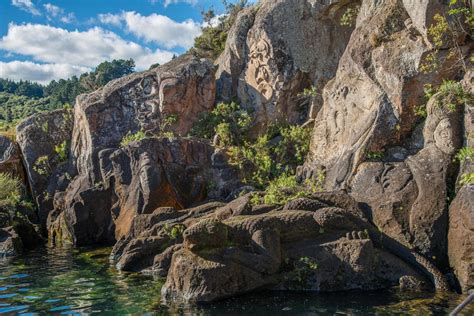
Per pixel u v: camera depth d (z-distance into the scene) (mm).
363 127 13008
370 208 11430
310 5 18078
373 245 9992
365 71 13695
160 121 18438
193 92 18984
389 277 9750
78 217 15922
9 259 13555
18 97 79312
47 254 14344
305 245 10031
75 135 19281
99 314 8234
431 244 10383
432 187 10828
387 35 13711
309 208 11062
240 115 18422
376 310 8109
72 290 9914
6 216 16562
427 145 11797
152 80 18969
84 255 14070
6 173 19922
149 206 14977
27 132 19922
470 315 7734
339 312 8039
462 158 10883
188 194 15797
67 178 18766
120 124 18406
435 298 8766
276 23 18406
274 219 10227
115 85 19047
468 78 11711
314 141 15758
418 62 12742
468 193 9922
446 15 12516
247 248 9773
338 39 18141
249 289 9242
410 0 13219
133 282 10500
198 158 16359
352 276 9523
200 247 9344
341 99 14375
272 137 18094
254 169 16422
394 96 12875
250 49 18984
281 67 18203
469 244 9609
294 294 9250
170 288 9180
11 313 8391
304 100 18172
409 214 10836
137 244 12039
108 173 16406
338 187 12766
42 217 18422
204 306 8539
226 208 11898
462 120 11398
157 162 15602
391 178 11570
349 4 17750
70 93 67125
